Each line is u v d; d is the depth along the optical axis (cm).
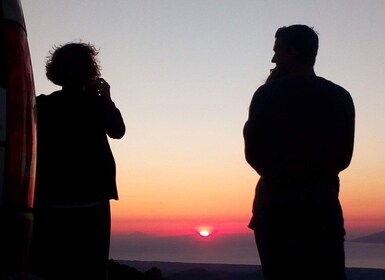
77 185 417
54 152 418
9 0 314
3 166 298
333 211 360
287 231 359
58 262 416
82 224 419
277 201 360
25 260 310
